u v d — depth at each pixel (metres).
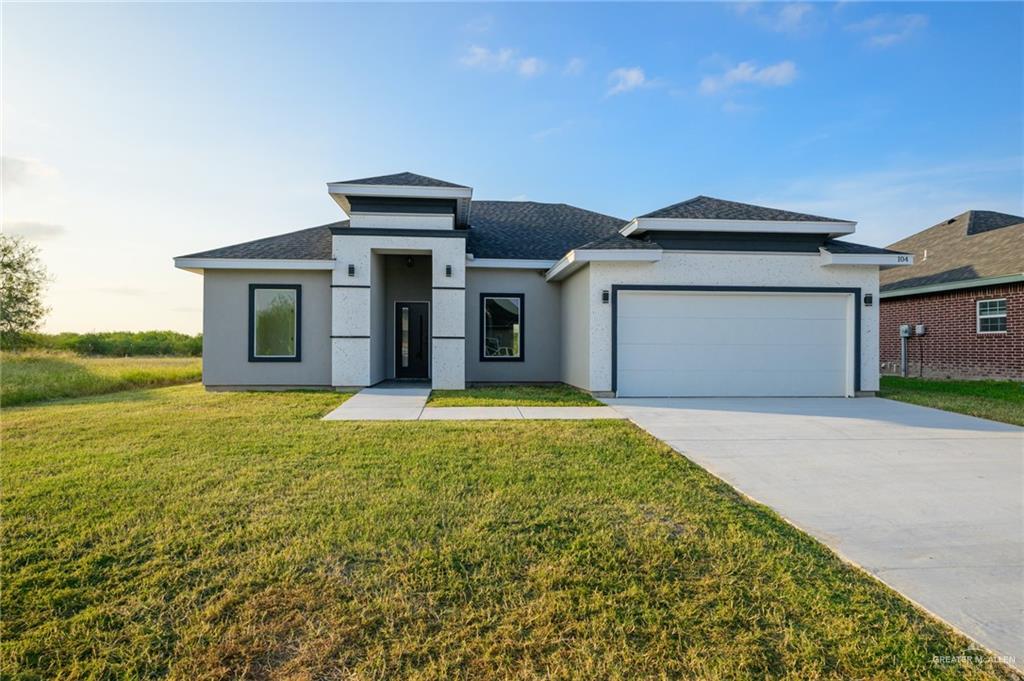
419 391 12.73
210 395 12.09
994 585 3.21
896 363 18.61
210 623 2.81
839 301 12.09
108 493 4.74
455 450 6.42
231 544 3.71
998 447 6.85
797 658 2.53
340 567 3.38
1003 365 14.88
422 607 2.96
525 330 15.08
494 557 3.53
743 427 8.12
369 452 6.30
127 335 34.56
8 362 22.28
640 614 2.91
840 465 5.96
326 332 13.50
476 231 16.88
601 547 3.69
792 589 3.15
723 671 2.44
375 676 2.41
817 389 12.02
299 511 4.30
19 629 2.77
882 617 2.86
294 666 2.48
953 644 2.61
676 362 11.85
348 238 13.19
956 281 15.80
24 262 29.58
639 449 6.55
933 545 3.79
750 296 11.96
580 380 12.73
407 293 15.75
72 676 2.43
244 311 13.35
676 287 11.78
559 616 2.89
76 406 10.41
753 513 4.40
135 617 2.88
